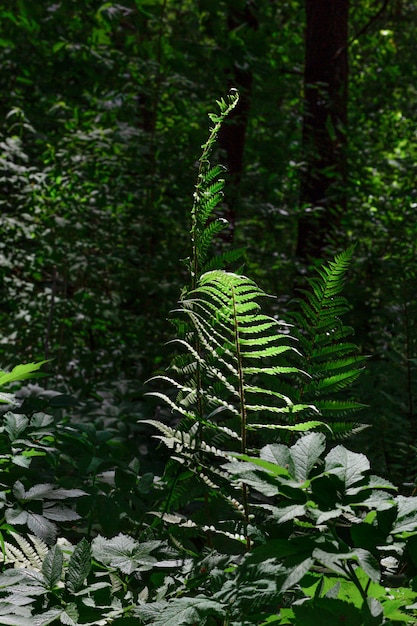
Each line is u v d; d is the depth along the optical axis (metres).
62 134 7.53
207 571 1.95
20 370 2.52
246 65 8.43
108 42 8.55
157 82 8.26
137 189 7.21
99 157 7.26
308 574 1.70
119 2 8.39
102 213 7.06
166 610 1.72
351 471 1.76
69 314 6.89
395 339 4.05
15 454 2.51
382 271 6.62
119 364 6.56
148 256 6.91
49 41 8.49
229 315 2.08
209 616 1.90
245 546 2.15
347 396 3.58
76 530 2.60
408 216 7.96
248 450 2.06
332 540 1.68
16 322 6.60
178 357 2.38
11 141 6.87
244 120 9.48
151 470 3.16
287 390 2.39
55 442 2.94
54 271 6.58
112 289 7.22
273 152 10.05
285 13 14.06
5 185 6.97
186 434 2.15
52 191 6.81
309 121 9.36
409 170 9.10
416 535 1.75
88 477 2.72
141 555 2.05
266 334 2.51
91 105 8.39
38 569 2.08
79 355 6.54
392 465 3.17
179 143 7.67
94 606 1.88
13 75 8.98
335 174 8.70
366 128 12.42
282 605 1.86
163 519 2.30
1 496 2.32
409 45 14.86
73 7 8.34
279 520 1.60
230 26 9.93
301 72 12.09
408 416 3.47
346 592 1.71
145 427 3.53
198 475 2.20
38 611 1.91
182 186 7.30
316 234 8.56
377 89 13.57
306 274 7.86
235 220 8.48
